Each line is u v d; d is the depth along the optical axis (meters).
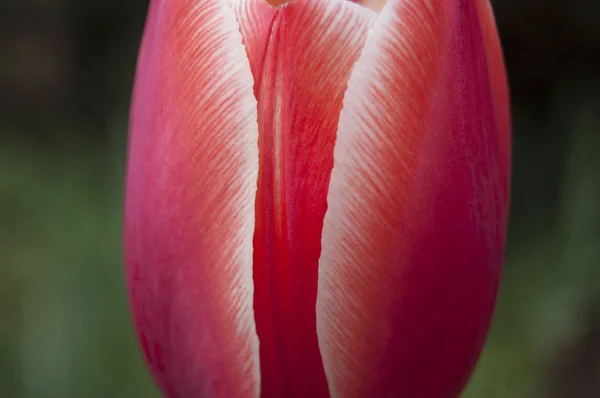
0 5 0.80
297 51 0.17
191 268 0.17
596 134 0.55
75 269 0.39
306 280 0.17
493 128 0.17
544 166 0.57
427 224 0.17
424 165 0.17
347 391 0.17
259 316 0.17
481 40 0.17
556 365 0.46
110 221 0.42
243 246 0.17
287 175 0.17
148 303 0.17
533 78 0.62
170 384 0.18
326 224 0.17
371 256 0.17
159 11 0.17
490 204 0.17
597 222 0.50
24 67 0.78
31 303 0.44
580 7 0.60
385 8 0.17
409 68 0.17
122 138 0.48
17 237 0.53
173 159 0.17
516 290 0.48
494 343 0.44
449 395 0.17
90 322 0.37
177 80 0.17
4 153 0.66
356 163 0.17
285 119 0.17
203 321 0.17
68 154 0.65
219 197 0.17
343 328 0.17
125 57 0.70
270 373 0.17
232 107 0.17
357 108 0.17
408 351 0.17
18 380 0.37
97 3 0.74
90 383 0.36
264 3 0.17
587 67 0.61
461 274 0.17
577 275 0.48
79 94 0.76
